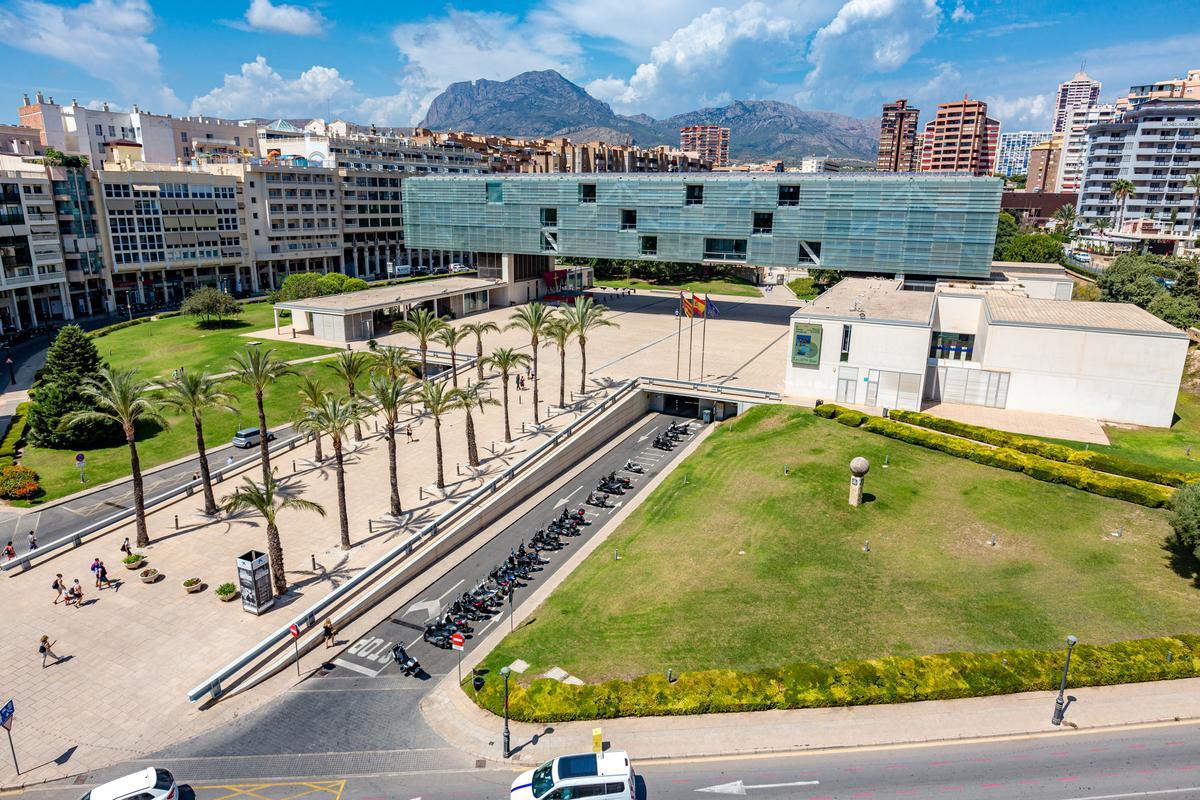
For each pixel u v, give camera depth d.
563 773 26.02
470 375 80.19
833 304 73.25
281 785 28.31
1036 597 37.69
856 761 28.14
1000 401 64.94
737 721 30.38
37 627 37.84
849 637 35.03
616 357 87.31
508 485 53.59
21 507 54.56
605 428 67.25
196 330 101.56
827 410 62.97
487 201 117.25
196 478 56.03
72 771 29.14
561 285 136.38
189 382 47.16
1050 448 53.28
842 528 45.84
